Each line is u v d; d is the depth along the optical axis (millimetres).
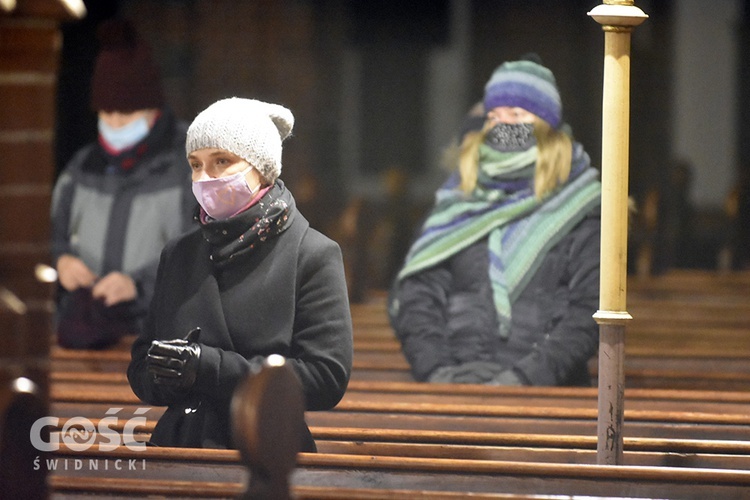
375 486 9430
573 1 55406
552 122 15430
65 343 18391
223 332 9938
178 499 8828
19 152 7930
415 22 56094
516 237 15125
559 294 14891
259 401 7113
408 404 12938
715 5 56438
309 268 10117
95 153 19438
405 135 56594
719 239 54125
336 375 9906
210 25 50812
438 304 15406
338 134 54781
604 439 10039
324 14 53406
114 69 18750
